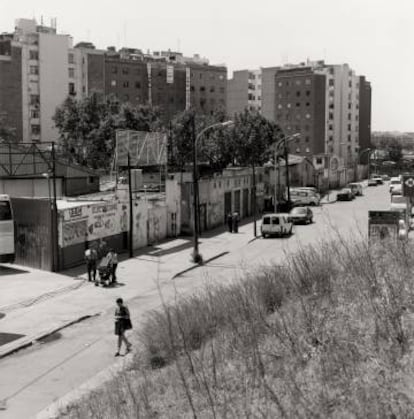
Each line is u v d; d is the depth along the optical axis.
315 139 148.38
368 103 173.00
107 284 29.67
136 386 11.50
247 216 67.62
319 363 8.22
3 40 110.31
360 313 9.35
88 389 14.40
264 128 84.69
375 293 9.83
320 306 10.46
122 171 56.81
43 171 51.06
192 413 8.44
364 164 158.62
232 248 43.44
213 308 14.04
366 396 6.79
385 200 84.62
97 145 78.81
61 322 22.67
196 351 12.23
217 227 57.00
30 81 111.62
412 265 11.06
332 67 156.12
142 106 86.19
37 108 112.19
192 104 141.38
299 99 149.12
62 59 114.50
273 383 8.19
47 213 32.69
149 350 14.03
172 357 12.65
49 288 28.50
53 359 18.22
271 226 48.81
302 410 7.10
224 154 79.19
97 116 86.75
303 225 55.91
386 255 12.19
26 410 13.84
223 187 59.25
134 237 41.59
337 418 6.66
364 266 11.16
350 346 8.31
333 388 7.40
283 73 151.50
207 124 78.44
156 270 33.78
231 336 11.26
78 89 117.38
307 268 12.50
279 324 10.23
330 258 12.80
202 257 37.16
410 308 8.95
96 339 20.33
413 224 36.97
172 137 72.31
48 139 113.19
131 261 36.94
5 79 108.94
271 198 72.62
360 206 74.69
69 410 12.39
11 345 19.66
